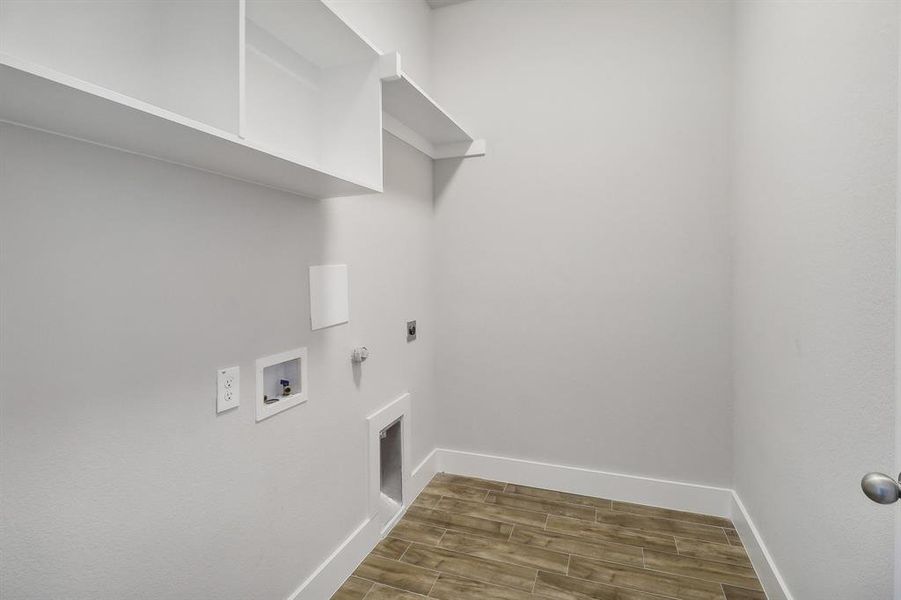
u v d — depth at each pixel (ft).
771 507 5.11
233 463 4.00
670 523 6.79
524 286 8.00
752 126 5.76
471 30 8.15
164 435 3.37
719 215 6.87
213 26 2.97
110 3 2.89
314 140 4.82
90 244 2.86
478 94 8.13
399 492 7.15
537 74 7.77
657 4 7.07
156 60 3.17
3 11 2.41
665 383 7.25
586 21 7.46
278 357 4.52
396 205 7.06
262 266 4.32
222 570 3.88
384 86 5.24
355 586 5.45
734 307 6.73
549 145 7.73
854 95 3.28
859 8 3.21
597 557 5.97
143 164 3.18
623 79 7.28
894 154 2.79
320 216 5.20
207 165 3.52
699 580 5.48
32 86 1.93
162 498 3.36
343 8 5.57
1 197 2.43
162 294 3.33
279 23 4.10
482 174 8.16
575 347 7.73
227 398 3.91
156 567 3.32
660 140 7.12
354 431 5.88
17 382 2.51
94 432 2.90
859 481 3.21
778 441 4.85
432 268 8.46
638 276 7.32
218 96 2.97
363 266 6.11
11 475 2.50
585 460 7.75
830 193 3.65
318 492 5.16
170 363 3.40
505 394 8.21
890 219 2.83
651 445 7.36
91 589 2.89
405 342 7.39
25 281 2.54
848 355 3.36
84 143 2.81
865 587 3.13
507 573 5.65
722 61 6.79
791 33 4.48
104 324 2.94
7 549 2.49
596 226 7.52
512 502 7.48
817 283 3.89
